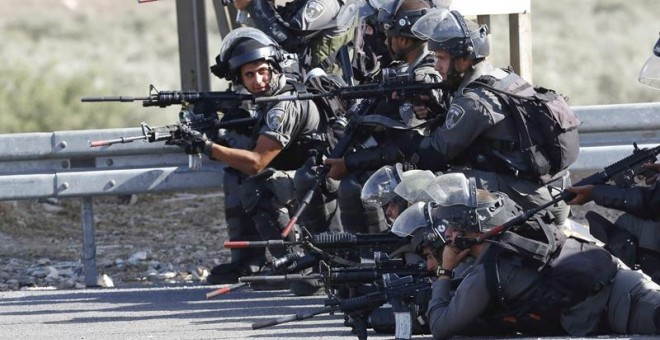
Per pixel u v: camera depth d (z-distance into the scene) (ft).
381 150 47.70
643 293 39.04
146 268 62.90
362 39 53.83
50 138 58.59
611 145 57.72
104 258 65.36
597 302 39.04
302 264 42.96
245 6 57.26
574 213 68.33
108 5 312.71
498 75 44.88
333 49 56.85
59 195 58.49
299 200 52.11
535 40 230.07
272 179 53.01
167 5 317.83
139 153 59.31
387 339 41.29
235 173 56.44
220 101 52.70
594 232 44.39
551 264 38.63
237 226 56.59
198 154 52.26
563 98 44.55
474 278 38.37
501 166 43.80
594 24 242.58
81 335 45.80
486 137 43.91
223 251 66.23
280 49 52.26
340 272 40.60
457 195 39.09
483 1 65.10
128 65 237.25
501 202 39.09
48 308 52.16
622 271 39.65
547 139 43.39
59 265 63.36
